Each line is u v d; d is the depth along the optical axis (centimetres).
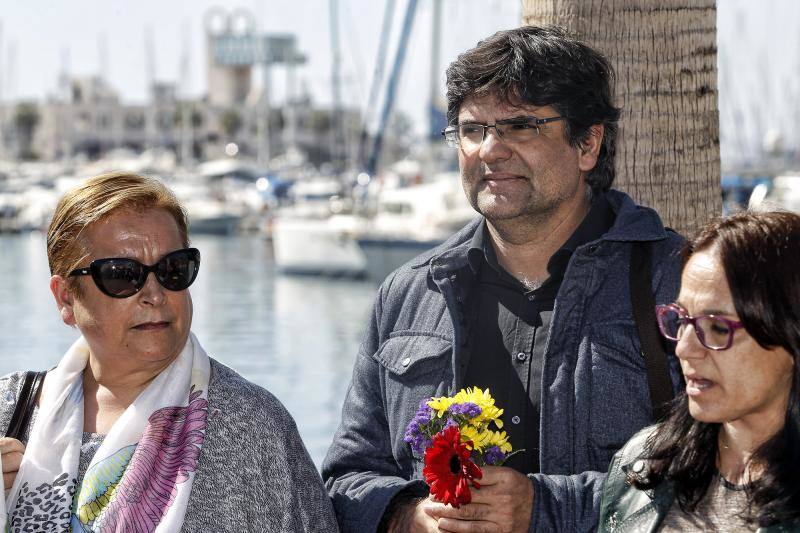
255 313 2281
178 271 271
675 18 370
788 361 220
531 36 301
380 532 294
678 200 373
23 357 1864
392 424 317
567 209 308
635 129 372
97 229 270
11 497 269
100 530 261
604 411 292
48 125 10256
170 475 266
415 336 320
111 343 271
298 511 279
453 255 319
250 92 11288
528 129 297
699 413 224
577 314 300
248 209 4819
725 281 218
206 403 274
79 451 273
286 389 1501
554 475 285
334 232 2719
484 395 274
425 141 3384
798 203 3034
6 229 4531
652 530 240
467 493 261
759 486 219
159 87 10581
